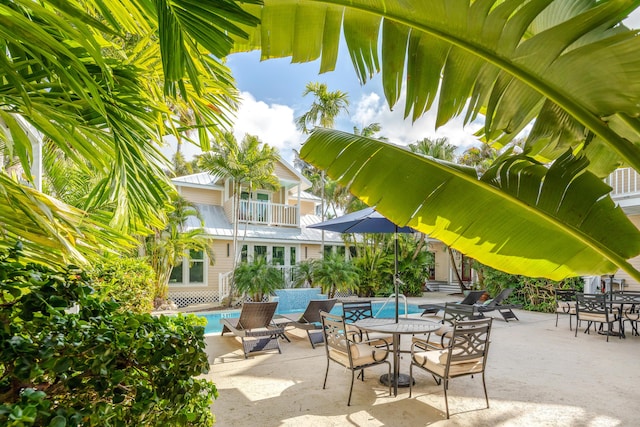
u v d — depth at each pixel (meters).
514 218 1.74
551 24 1.74
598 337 7.12
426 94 1.61
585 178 1.64
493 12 1.30
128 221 1.91
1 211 1.26
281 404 3.74
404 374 4.68
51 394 1.32
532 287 10.99
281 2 1.62
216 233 13.62
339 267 13.38
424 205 1.85
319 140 2.17
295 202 19.08
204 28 1.17
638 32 1.13
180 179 14.89
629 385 4.32
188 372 1.64
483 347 4.18
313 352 5.91
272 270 12.25
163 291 11.23
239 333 5.99
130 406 1.43
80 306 1.54
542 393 4.05
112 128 1.72
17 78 1.09
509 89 1.53
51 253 1.45
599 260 1.67
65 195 4.42
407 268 15.30
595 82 1.30
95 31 1.74
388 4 1.41
